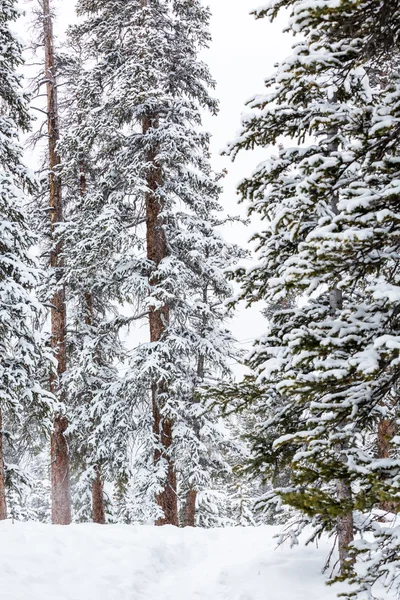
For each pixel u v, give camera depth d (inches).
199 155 555.8
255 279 268.8
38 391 455.5
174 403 508.7
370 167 201.0
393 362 155.9
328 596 280.5
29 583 270.4
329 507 148.7
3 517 426.6
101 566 319.0
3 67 472.7
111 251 507.2
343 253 173.6
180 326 552.4
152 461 522.0
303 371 222.2
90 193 568.4
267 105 249.3
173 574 348.5
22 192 450.3
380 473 160.4
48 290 591.5
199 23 565.6
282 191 251.1
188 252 537.3
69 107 674.2
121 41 572.4
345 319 193.9
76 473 639.8
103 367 626.5
